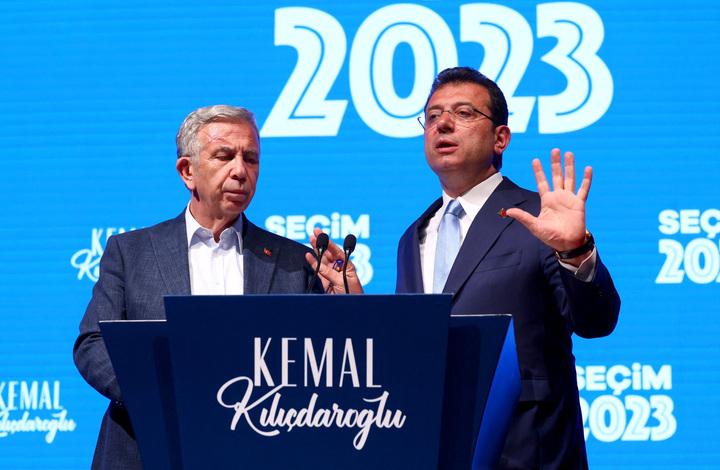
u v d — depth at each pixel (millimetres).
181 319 1416
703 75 3590
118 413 2053
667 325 3445
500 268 2299
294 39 3740
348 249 2057
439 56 3666
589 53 3615
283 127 3688
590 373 3424
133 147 3732
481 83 2566
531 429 2197
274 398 1402
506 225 2367
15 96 3787
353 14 3725
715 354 3418
